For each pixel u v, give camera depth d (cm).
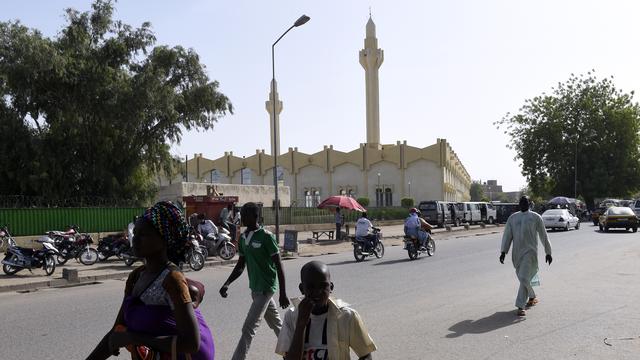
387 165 7681
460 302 1028
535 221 908
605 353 671
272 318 641
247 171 8588
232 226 2227
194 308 299
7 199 2664
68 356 691
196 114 3572
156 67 3406
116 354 301
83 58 3158
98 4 3325
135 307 293
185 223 310
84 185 3247
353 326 319
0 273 1659
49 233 1923
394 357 665
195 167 8875
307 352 315
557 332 778
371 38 8400
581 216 5544
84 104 3105
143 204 3491
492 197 19550
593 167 6297
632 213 3262
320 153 8100
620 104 6341
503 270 1509
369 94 8412
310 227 4019
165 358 291
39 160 3003
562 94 6462
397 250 2406
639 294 1077
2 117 3012
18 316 984
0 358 685
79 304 1116
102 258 1972
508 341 732
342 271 1592
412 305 1007
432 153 7394
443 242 2786
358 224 1977
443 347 707
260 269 605
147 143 3506
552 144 6341
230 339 771
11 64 2884
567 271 1434
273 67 2505
